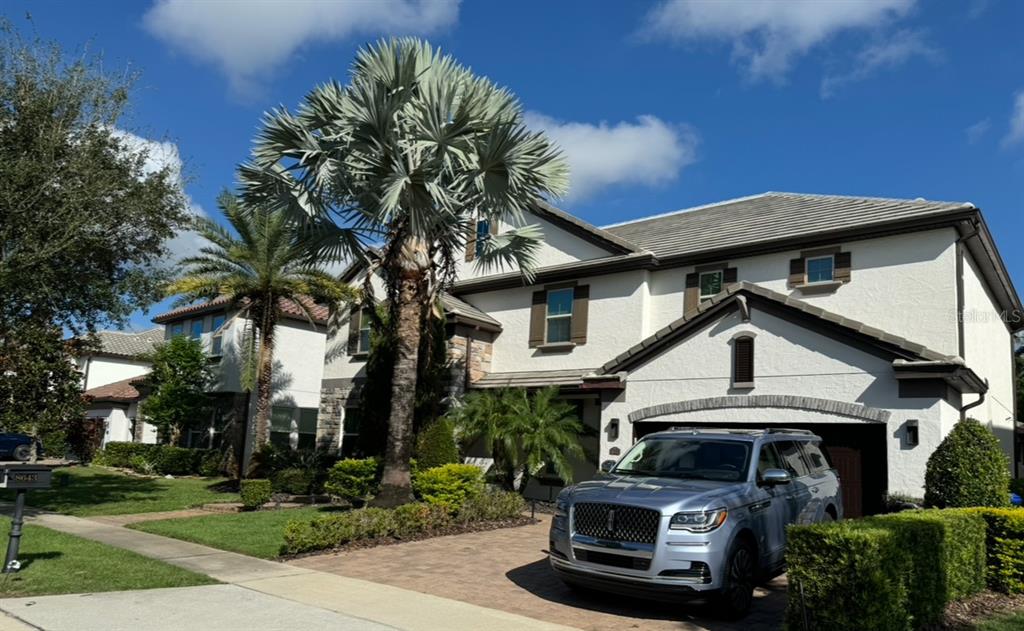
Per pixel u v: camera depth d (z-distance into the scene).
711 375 14.71
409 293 14.23
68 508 16.17
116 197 14.84
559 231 20.97
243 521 13.56
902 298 15.00
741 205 21.48
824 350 13.30
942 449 10.92
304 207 14.24
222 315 30.94
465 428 17.31
